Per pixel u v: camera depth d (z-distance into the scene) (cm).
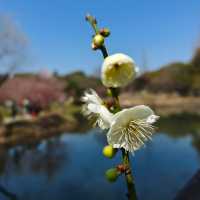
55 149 1761
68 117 3031
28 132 2317
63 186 1055
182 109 3969
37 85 3797
